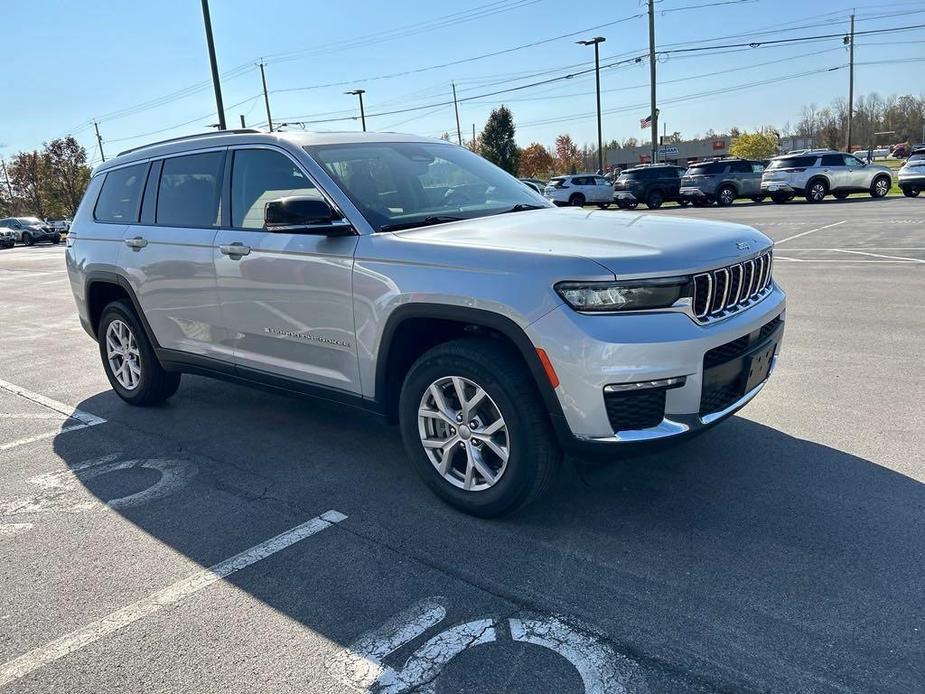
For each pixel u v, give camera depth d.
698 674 2.44
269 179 4.27
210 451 4.69
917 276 9.47
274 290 4.15
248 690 2.47
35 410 5.80
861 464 3.95
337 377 3.99
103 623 2.89
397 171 4.26
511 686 2.43
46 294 13.80
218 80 20.36
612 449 3.10
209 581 3.16
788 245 13.83
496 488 3.44
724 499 3.64
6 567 3.35
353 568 3.21
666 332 3.03
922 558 3.04
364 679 2.50
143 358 5.43
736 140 81.56
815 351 6.14
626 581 2.99
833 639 2.57
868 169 26.27
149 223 5.10
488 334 3.46
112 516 3.83
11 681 2.57
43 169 54.69
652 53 35.62
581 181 32.91
